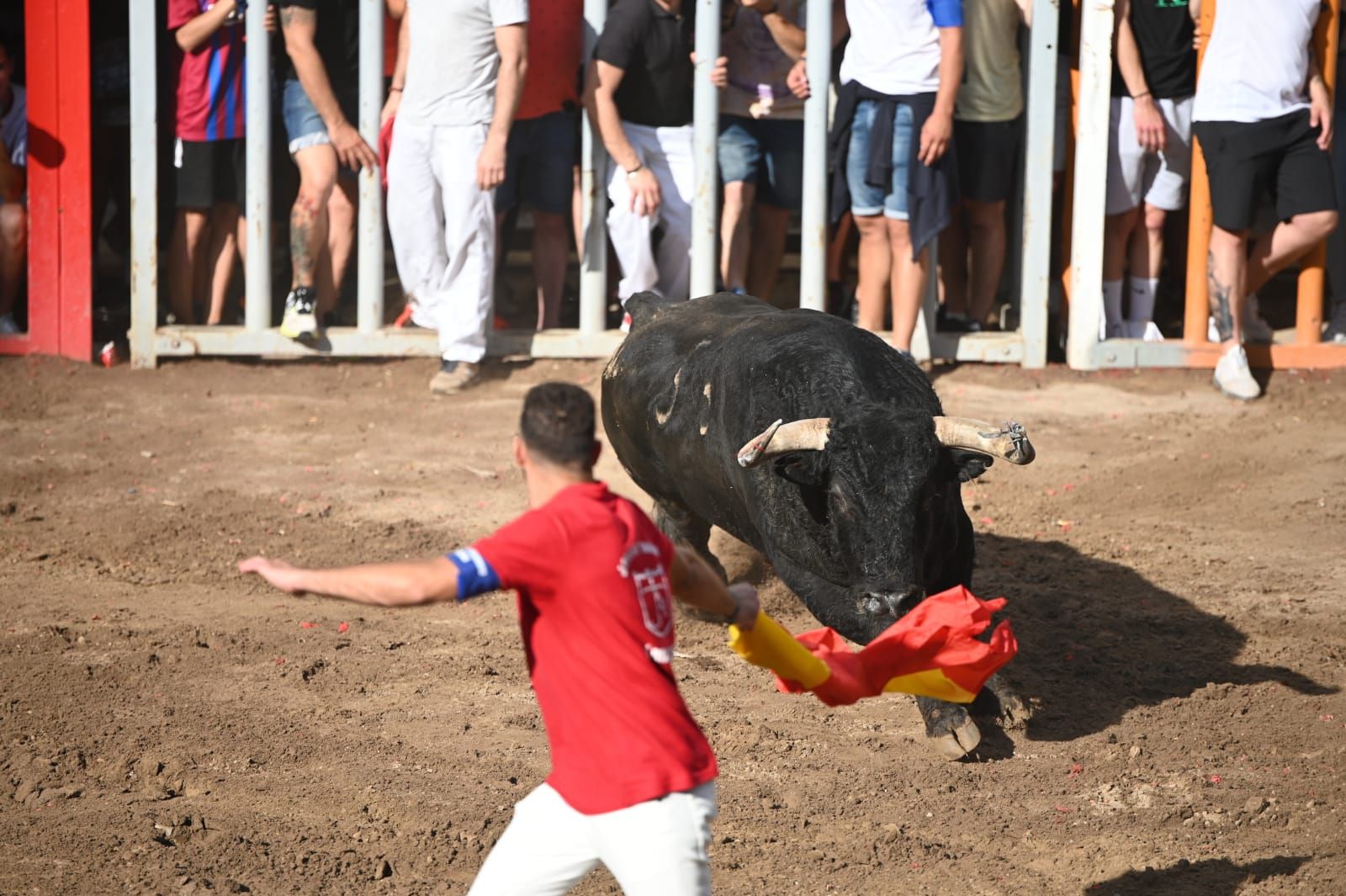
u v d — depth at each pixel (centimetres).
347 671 1948
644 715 1045
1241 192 3225
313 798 1593
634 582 1055
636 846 1029
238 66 3419
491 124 3186
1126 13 3300
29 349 3497
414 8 3197
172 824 1530
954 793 1620
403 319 3634
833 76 3469
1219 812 1566
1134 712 1830
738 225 3412
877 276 3306
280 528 2523
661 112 3325
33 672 1909
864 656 1280
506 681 1928
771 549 1753
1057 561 2394
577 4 3353
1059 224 3659
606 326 3619
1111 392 3316
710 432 1844
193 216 3509
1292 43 3169
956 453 1576
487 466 2862
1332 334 3606
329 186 3359
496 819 1545
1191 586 2280
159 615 2142
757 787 1631
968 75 3278
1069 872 1452
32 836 1498
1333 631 2088
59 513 2595
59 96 3409
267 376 3434
